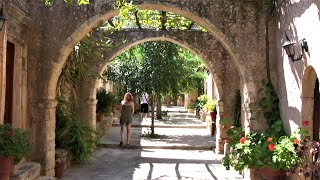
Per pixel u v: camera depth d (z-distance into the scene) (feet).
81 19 24.14
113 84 69.15
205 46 36.24
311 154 17.74
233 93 35.96
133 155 35.04
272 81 23.99
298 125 19.83
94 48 32.09
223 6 24.21
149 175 26.96
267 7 23.81
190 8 24.14
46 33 24.32
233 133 25.75
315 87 19.07
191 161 32.48
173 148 39.47
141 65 46.85
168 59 46.57
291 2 20.51
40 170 23.70
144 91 46.55
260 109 23.80
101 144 39.60
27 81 24.22
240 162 21.61
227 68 36.04
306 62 18.25
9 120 22.47
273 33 23.98
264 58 24.12
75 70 32.32
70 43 24.31
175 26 36.01
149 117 75.46
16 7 20.65
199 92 85.76
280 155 19.03
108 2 24.04
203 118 63.21
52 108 24.86
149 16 33.86
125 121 39.63
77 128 29.22
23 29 23.22
